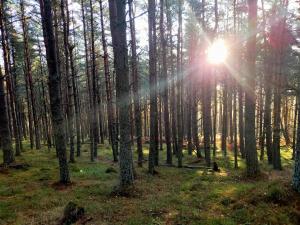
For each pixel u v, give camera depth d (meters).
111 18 12.76
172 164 23.50
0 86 19.25
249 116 16.84
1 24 24.61
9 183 14.75
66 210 9.67
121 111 12.66
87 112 51.06
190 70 30.38
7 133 19.34
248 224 8.65
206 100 24.75
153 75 19.33
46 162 22.08
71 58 23.86
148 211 10.13
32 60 39.56
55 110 14.40
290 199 9.86
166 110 23.61
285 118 40.19
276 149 22.84
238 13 27.36
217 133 60.28
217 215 9.49
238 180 16.25
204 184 14.58
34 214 10.27
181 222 9.00
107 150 32.91
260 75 24.44
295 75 23.36
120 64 12.53
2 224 9.49
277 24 22.22
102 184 14.55
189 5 27.56
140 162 21.44
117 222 9.23
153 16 20.09
